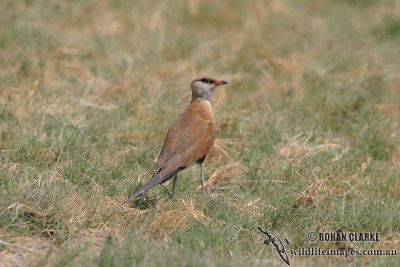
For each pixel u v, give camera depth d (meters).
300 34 42.50
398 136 27.11
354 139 26.42
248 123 26.95
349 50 39.44
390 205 20.69
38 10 39.78
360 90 31.52
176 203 19.45
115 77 31.45
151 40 38.62
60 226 17.53
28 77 29.41
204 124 21.08
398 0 50.75
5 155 21.66
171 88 30.11
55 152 22.39
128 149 23.95
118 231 17.61
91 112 26.92
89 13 42.09
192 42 39.62
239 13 45.00
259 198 20.27
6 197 17.75
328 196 21.11
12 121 24.44
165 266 15.05
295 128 27.05
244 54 37.66
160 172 19.62
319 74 33.94
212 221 18.52
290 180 22.61
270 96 30.81
